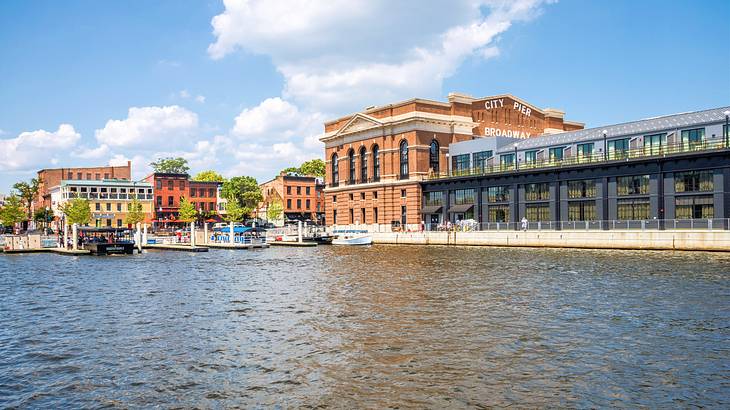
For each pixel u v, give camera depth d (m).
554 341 19.48
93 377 16.70
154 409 14.16
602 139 65.50
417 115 83.50
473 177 75.38
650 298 27.12
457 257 52.34
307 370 16.83
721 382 15.23
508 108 94.88
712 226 50.44
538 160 70.19
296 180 123.81
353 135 94.75
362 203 92.94
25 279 40.47
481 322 22.53
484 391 14.84
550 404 13.92
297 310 25.98
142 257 62.12
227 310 26.52
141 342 20.61
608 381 15.44
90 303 29.28
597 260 45.25
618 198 60.97
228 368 17.23
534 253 54.53
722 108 58.81
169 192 116.75
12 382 16.39
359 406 14.01
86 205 97.69
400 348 18.92
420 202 84.19
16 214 99.38
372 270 41.97
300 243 79.19
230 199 119.44
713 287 29.81
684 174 55.91
